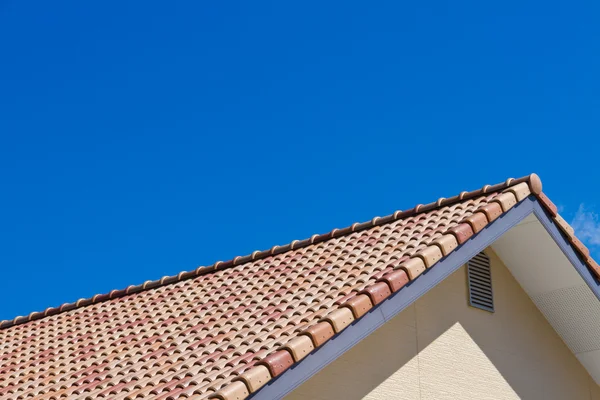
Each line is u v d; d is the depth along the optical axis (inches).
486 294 420.2
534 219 403.5
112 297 535.8
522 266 431.5
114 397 322.0
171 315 439.5
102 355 403.9
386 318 326.6
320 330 301.1
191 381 304.2
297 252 473.1
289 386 287.9
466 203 420.2
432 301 391.2
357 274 377.1
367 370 349.7
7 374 422.0
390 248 398.9
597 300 425.4
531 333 434.9
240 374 288.8
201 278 503.2
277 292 400.8
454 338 392.8
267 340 327.0
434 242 359.3
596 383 458.9
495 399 398.6
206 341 360.5
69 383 367.9
